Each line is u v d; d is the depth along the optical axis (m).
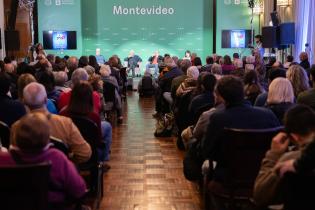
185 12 17.59
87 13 17.52
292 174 1.94
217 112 3.21
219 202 3.37
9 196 2.15
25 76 4.60
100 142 3.98
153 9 17.58
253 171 2.99
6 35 13.00
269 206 2.39
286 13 13.05
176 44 17.64
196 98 4.93
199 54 17.67
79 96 3.89
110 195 4.59
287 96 3.74
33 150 2.32
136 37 17.61
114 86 8.12
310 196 1.96
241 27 17.06
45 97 3.46
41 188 2.15
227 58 9.76
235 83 3.21
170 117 7.53
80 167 3.93
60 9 17.06
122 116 9.67
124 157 6.20
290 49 11.82
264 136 2.92
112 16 17.55
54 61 10.84
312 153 1.89
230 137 2.95
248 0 16.38
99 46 17.59
